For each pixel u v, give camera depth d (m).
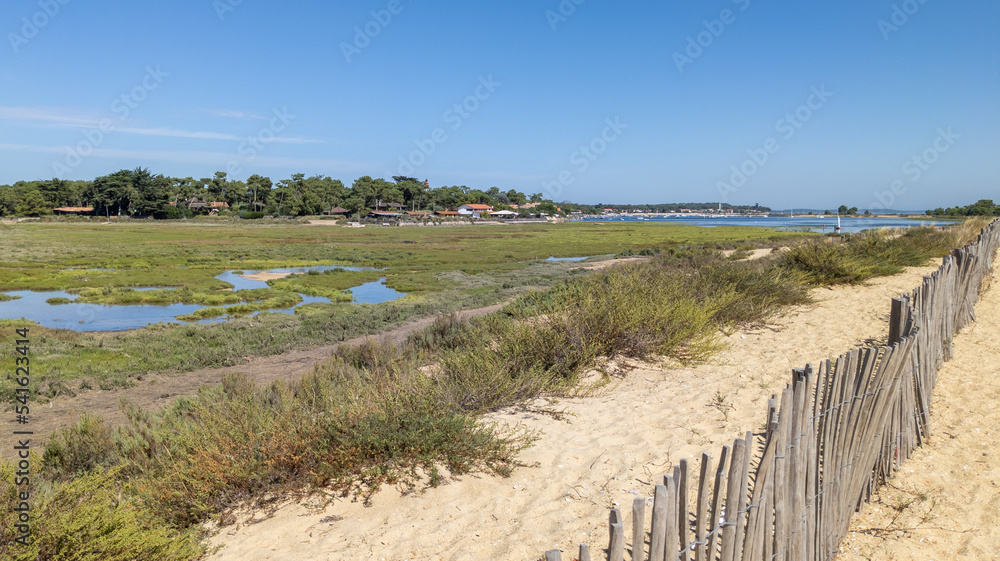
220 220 130.00
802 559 3.18
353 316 21.30
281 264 49.12
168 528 4.13
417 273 42.78
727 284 11.78
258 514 4.45
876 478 4.24
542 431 5.63
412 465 4.90
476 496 4.44
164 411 8.37
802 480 3.13
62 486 3.52
